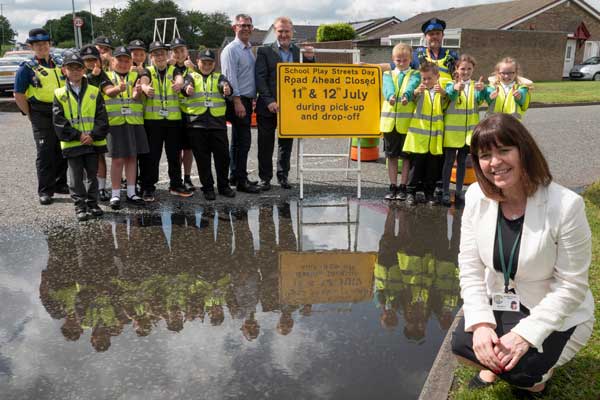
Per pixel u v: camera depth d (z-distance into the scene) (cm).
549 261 239
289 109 643
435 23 633
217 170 653
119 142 586
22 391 281
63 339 333
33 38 600
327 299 390
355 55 727
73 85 545
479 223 257
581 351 297
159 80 615
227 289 406
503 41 2817
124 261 459
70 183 569
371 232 534
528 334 234
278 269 445
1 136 1140
